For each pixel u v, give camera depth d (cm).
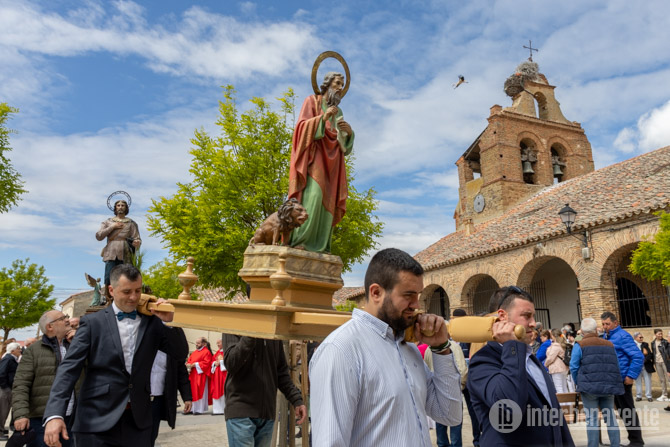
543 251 1673
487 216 2833
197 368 1298
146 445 350
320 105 404
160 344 388
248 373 408
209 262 1439
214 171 1508
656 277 1097
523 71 3103
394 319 206
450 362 230
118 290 357
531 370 300
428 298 2436
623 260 1733
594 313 1475
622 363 695
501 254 1869
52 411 316
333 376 187
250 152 1544
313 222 366
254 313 256
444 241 2748
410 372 210
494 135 2831
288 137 1565
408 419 194
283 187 1501
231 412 403
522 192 2775
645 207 1339
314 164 379
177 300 317
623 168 2027
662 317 1639
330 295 354
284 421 563
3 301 3089
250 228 1491
